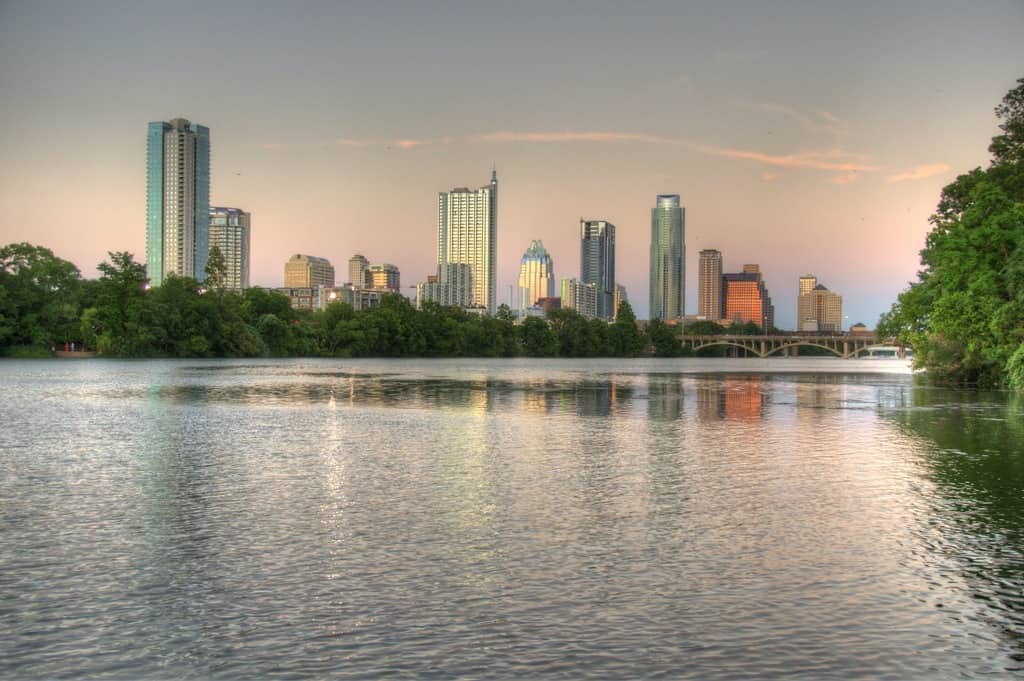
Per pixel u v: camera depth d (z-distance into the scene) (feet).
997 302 220.64
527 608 48.62
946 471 97.45
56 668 40.96
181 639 44.24
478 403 204.23
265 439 127.13
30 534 65.57
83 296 571.69
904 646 43.60
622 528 67.72
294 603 49.44
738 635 44.83
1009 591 51.98
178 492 82.74
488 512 73.61
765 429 144.66
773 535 65.51
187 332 573.74
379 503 77.46
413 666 41.01
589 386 290.15
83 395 218.38
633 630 45.42
